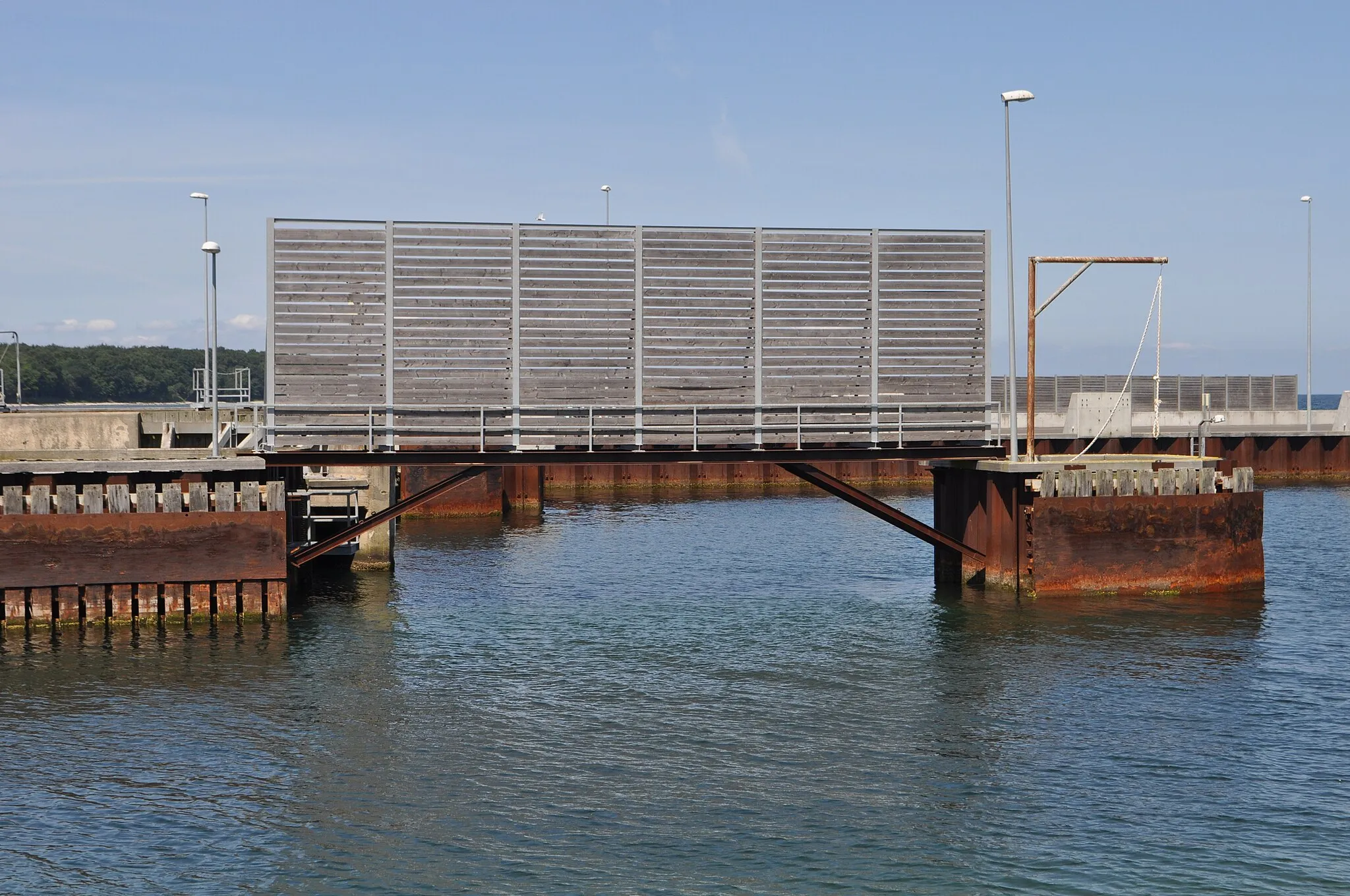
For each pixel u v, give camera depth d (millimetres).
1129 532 30828
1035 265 31906
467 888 14297
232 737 19906
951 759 18734
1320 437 74250
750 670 24438
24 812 16594
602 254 30016
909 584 35562
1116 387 77250
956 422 32062
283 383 28953
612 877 14570
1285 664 24562
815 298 30984
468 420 29938
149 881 14523
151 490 27562
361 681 23516
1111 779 17828
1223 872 14734
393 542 40531
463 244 29469
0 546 26891
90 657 25141
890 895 14109
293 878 14586
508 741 19703
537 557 42031
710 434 30906
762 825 16109
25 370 126438
